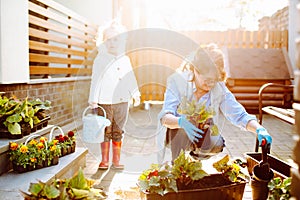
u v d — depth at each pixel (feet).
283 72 21.03
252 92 21.08
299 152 2.60
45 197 4.74
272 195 5.77
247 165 7.51
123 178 8.57
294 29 22.21
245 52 21.97
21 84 11.96
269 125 17.67
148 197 5.68
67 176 8.46
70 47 17.15
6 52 10.49
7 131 8.44
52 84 14.80
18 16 11.32
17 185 6.95
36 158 7.89
